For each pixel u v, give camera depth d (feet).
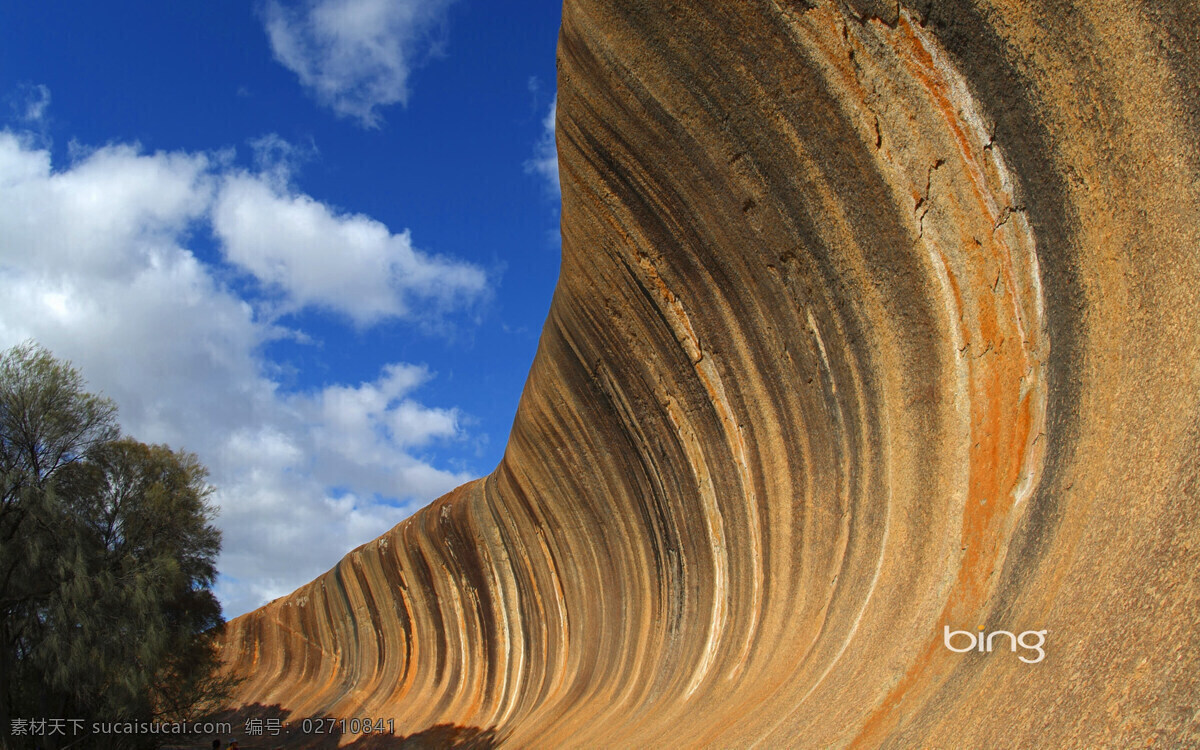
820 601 21.84
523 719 56.03
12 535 53.21
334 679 103.71
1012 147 16.40
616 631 45.21
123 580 55.01
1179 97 12.79
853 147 20.56
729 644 28.48
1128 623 10.31
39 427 55.36
